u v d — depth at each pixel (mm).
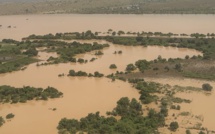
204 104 100625
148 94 105312
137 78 123062
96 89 114188
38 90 111750
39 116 95188
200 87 114062
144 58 149875
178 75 126000
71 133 83688
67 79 125062
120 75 127500
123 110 94250
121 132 82250
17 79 126250
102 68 136750
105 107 99625
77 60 147250
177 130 85000
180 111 95938
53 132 85688
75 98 106812
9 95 109250
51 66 141000
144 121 88188
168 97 105625
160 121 88375
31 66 141625
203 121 90188
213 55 149375
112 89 113812
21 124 90688
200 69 132125
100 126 85250
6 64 142375
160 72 129500
